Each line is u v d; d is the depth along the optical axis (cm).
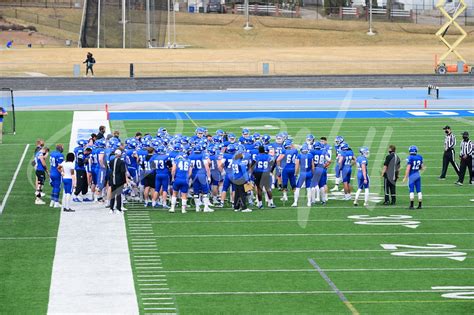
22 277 2425
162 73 7994
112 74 7838
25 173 3956
